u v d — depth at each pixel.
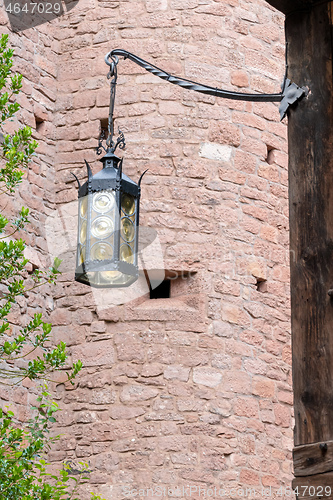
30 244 14.52
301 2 6.73
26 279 14.23
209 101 15.33
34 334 14.09
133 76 15.41
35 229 14.75
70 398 13.94
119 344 13.99
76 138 15.55
